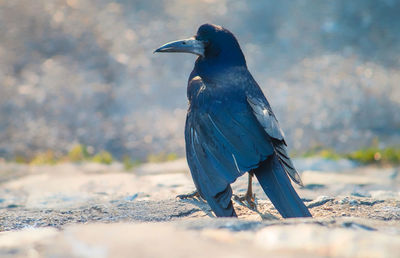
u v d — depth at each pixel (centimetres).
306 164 1177
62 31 2142
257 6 2452
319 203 607
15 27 2145
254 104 559
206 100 570
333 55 2148
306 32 2295
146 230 333
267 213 571
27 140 1538
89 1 2411
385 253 293
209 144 541
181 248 299
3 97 1742
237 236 329
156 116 1700
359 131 1634
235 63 636
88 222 567
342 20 2403
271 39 2230
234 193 686
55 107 1720
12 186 884
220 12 2386
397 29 2348
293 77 1967
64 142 1534
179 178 848
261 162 525
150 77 1919
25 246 321
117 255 288
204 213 581
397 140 1559
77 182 864
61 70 1919
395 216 544
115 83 1875
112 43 2116
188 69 2003
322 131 1630
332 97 1848
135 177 891
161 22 2281
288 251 298
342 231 334
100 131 1606
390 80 1977
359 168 1197
